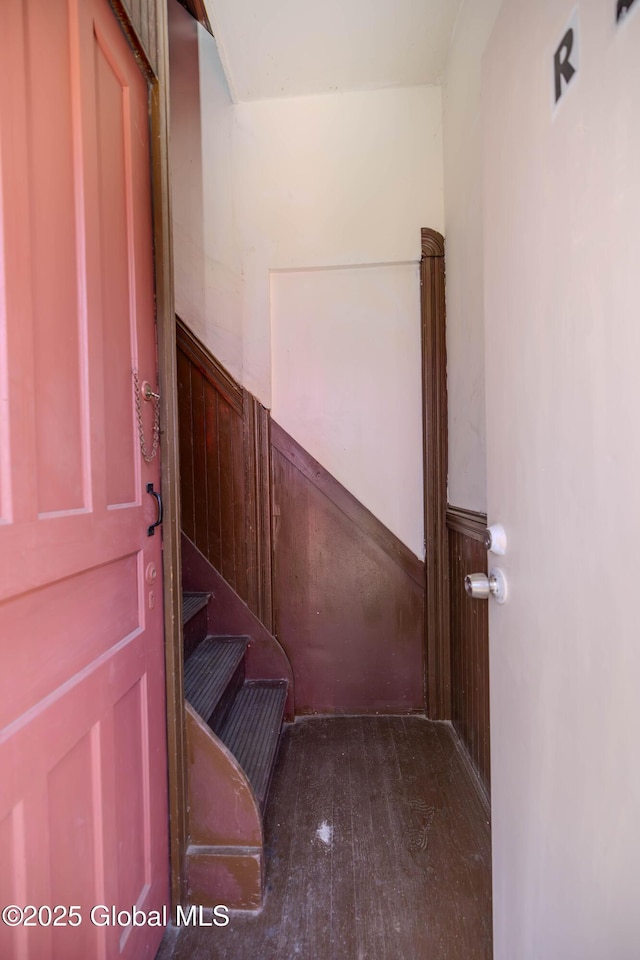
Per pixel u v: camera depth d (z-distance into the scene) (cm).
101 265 85
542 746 68
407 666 197
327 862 122
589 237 54
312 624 199
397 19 159
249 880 110
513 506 78
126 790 90
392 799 146
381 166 193
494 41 83
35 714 65
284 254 196
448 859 123
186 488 198
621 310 49
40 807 65
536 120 67
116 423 91
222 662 171
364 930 104
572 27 56
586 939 56
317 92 192
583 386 56
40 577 66
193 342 197
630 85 46
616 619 50
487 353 90
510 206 78
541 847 69
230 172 197
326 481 197
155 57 108
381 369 197
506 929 83
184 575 194
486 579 90
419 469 197
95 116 84
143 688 99
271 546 198
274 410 200
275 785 152
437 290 189
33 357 66
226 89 196
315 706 198
